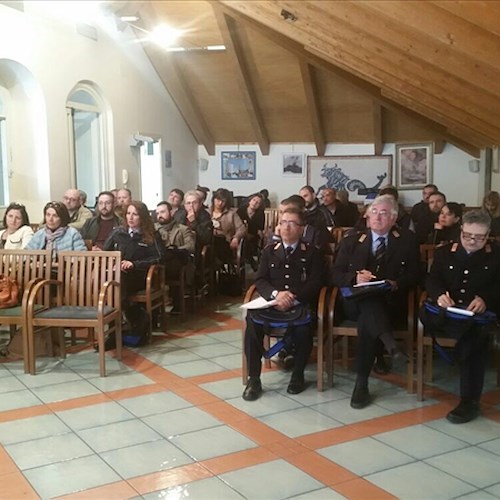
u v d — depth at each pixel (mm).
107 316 3947
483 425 3178
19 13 6348
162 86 9781
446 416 3283
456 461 2777
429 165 10672
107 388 3707
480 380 3250
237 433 3072
